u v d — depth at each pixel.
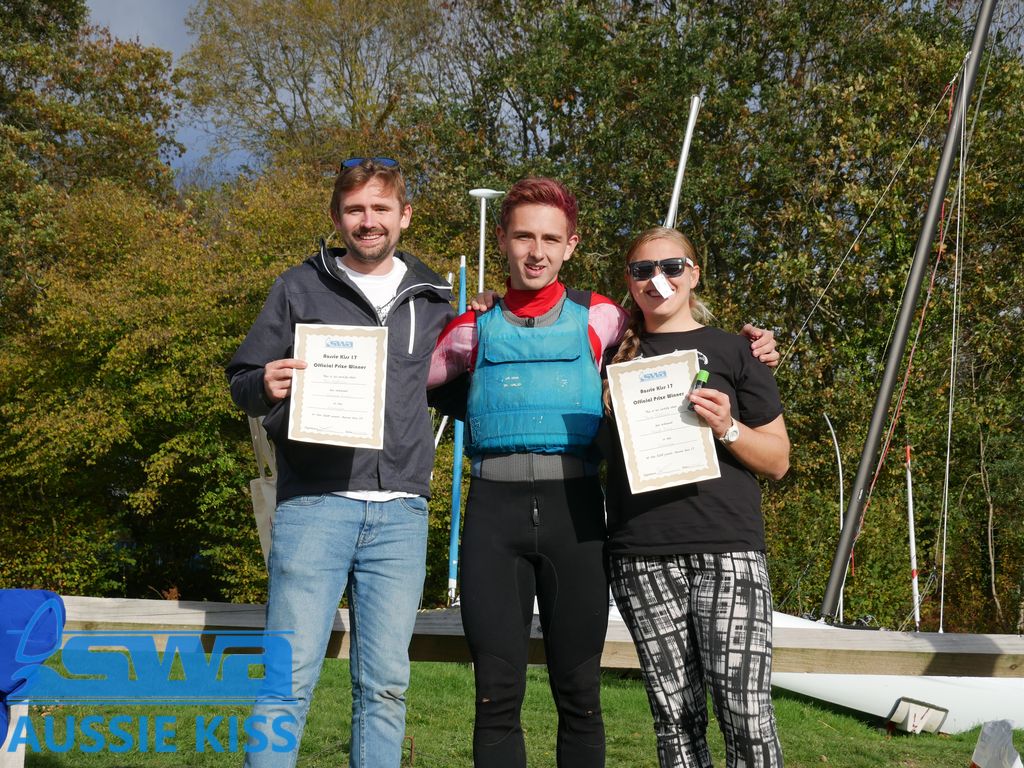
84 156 22.61
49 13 23.41
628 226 18.42
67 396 16.62
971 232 15.76
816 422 15.91
